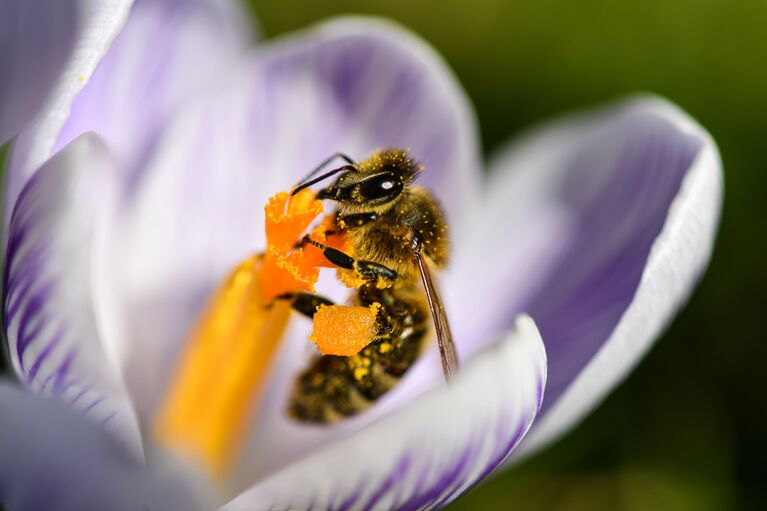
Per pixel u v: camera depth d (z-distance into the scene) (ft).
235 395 0.34
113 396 0.31
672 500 0.43
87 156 0.31
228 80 0.37
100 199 0.32
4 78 0.32
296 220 0.33
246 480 0.35
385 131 0.38
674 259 0.33
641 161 0.37
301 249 0.33
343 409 0.35
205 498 0.34
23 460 0.30
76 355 0.31
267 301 0.33
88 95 0.34
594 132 0.38
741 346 0.44
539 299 0.37
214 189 0.37
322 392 0.35
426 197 0.34
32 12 0.31
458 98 0.38
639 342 0.33
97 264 0.34
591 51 0.46
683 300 0.35
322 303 0.34
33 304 0.31
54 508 0.30
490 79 0.47
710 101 0.46
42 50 0.31
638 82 0.46
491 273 0.38
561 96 0.46
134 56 0.36
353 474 0.30
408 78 0.38
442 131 0.38
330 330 0.33
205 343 0.34
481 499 0.42
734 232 0.45
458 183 0.38
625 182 0.37
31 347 0.31
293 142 0.37
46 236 0.30
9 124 0.32
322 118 0.38
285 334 0.36
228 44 0.38
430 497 0.31
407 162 0.34
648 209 0.36
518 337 0.30
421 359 0.36
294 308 0.34
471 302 0.38
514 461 0.34
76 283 0.30
